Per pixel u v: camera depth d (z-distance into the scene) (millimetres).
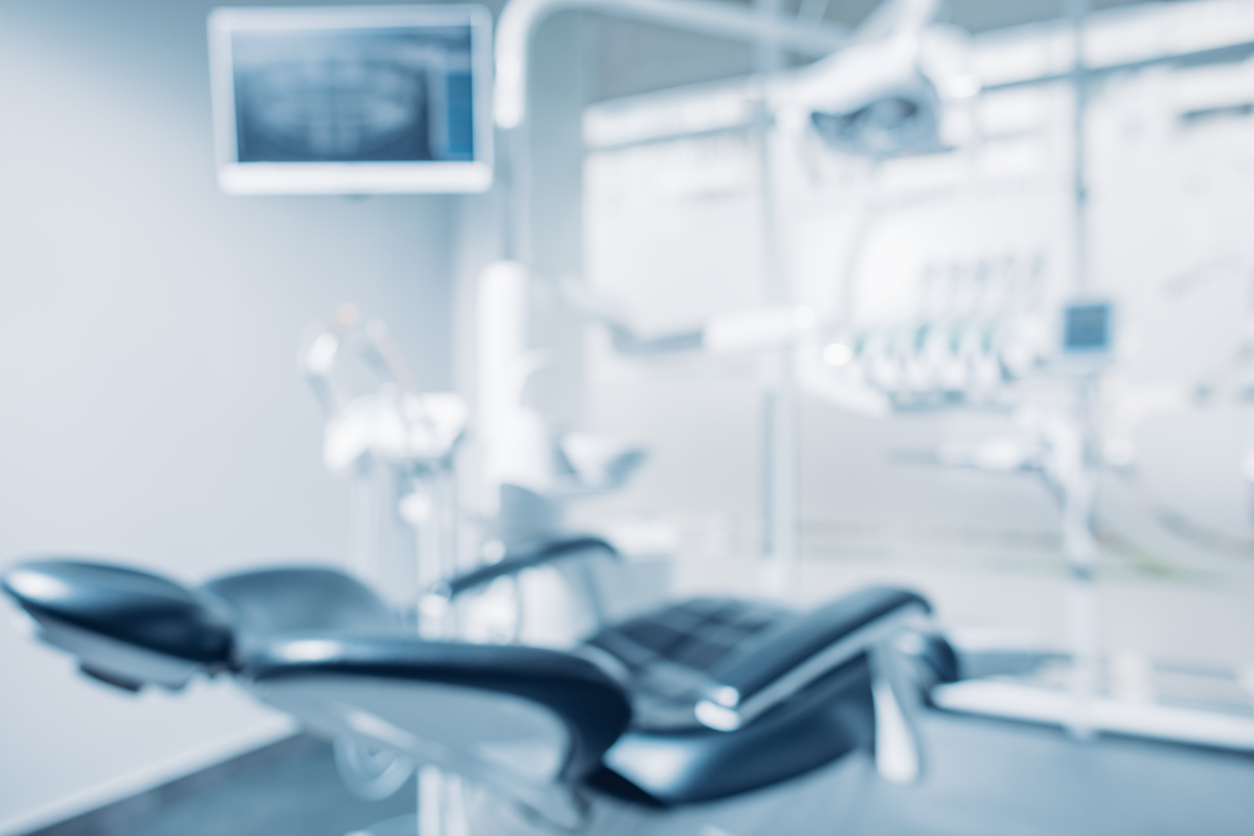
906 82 1109
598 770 643
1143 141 2570
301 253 2066
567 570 1100
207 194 1828
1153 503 1907
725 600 1093
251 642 448
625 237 3242
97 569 459
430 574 1313
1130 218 2014
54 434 1536
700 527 4289
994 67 2600
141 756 1690
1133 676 2336
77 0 1574
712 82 3084
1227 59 2479
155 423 1712
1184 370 1971
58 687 1555
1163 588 3410
